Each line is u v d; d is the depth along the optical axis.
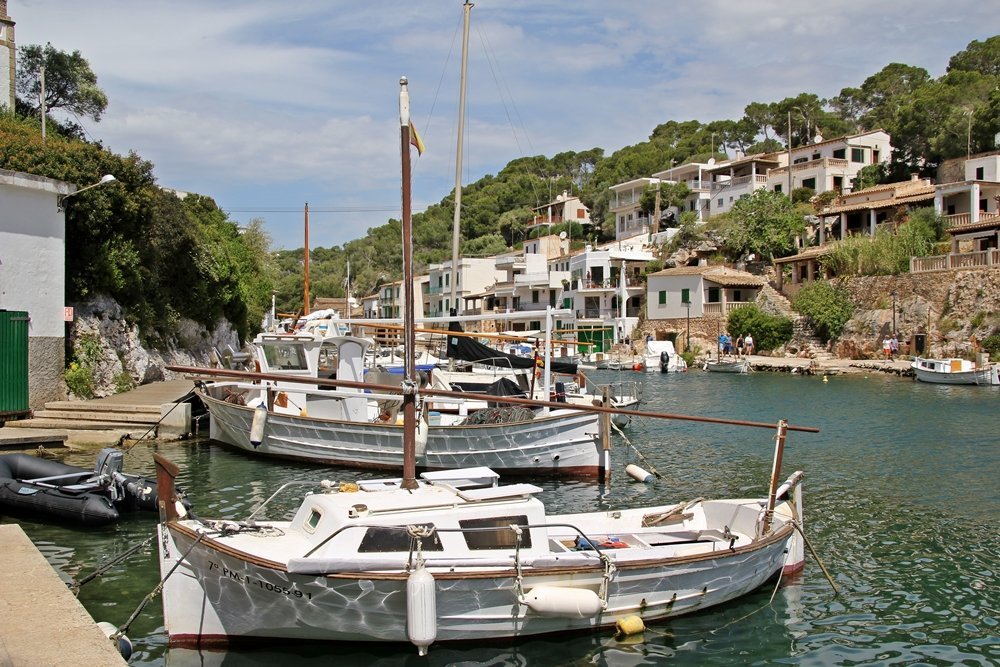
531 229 105.06
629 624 9.91
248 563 8.94
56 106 39.25
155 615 10.13
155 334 31.73
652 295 67.06
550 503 16.69
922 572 12.36
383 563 8.93
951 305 48.41
